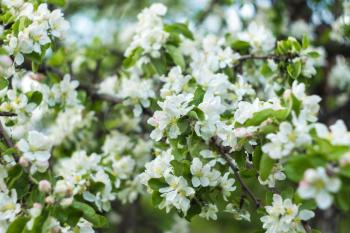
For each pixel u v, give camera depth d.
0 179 2.67
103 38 6.48
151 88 3.95
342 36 5.05
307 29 5.65
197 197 2.93
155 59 3.77
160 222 6.27
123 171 4.02
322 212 5.73
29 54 3.07
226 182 2.93
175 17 6.81
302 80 3.51
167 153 2.96
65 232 2.66
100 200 3.26
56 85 3.75
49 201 2.48
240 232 8.09
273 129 2.40
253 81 3.89
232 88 3.47
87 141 4.61
